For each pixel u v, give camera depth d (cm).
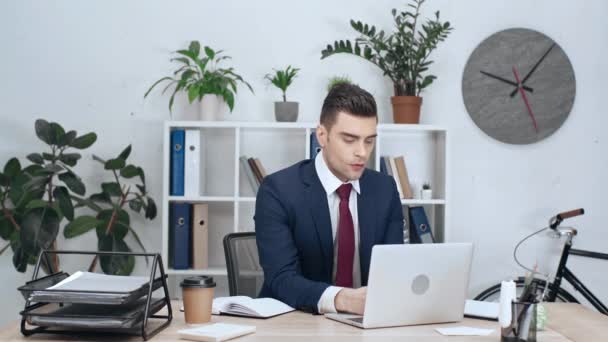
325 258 202
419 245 155
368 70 343
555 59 349
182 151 313
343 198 204
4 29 335
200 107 322
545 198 350
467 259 163
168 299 158
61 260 334
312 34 342
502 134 347
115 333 146
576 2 351
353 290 167
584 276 350
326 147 195
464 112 347
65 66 337
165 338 143
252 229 339
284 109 319
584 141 352
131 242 335
